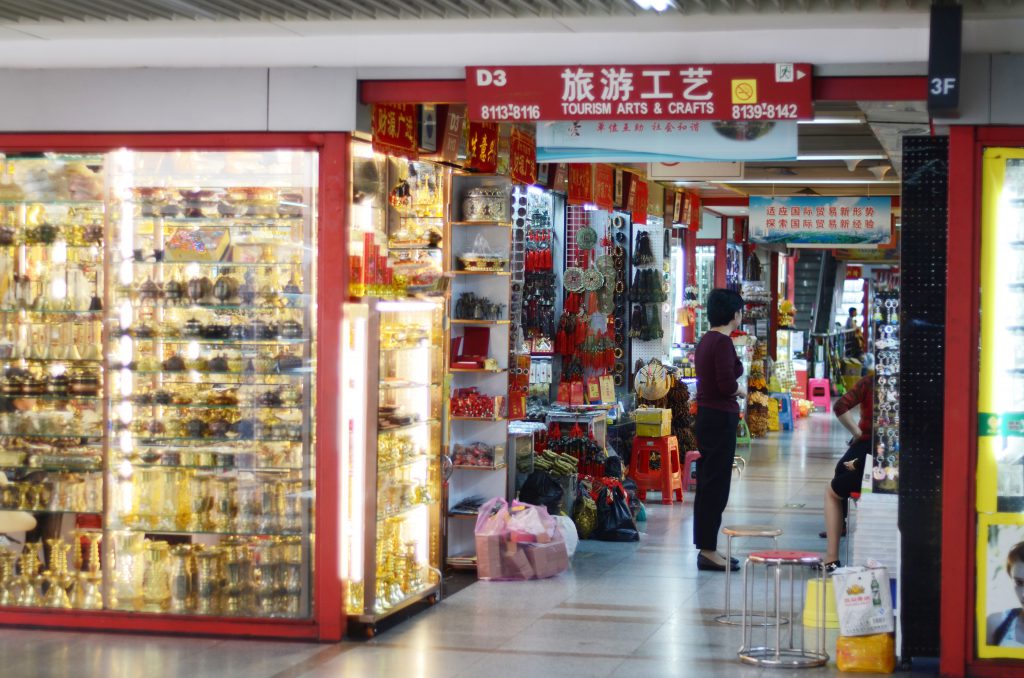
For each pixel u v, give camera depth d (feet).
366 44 22.18
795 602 26.37
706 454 29.66
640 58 21.29
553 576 28.71
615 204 40.40
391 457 24.12
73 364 23.93
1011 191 20.13
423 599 25.75
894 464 23.54
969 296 20.20
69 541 23.79
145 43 22.81
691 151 23.16
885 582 21.08
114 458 23.72
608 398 41.09
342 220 22.49
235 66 22.63
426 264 26.22
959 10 19.03
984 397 20.25
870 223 47.44
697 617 24.81
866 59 20.62
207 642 22.66
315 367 22.80
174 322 23.49
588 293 42.19
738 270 65.10
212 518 23.27
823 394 83.51
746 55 20.94
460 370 29.09
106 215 23.63
